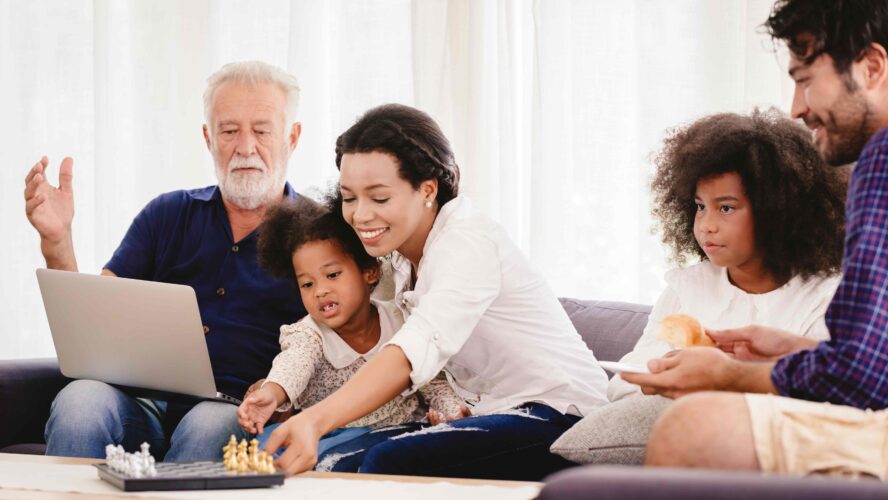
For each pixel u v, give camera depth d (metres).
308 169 3.23
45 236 2.54
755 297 1.88
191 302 2.16
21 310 3.59
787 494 0.93
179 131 3.39
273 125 2.63
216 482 1.49
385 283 2.35
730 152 1.84
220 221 2.63
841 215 1.82
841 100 1.43
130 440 2.35
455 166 2.15
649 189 2.24
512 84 2.99
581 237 2.89
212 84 2.67
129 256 2.65
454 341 1.92
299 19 3.24
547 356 2.11
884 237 1.28
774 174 1.83
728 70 2.76
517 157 3.00
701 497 0.94
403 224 2.05
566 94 2.93
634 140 2.88
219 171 2.64
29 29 3.61
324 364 2.28
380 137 2.03
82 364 2.34
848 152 1.46
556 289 2.89
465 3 3.05
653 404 1.76
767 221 1.83
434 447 1.91
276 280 2.48
